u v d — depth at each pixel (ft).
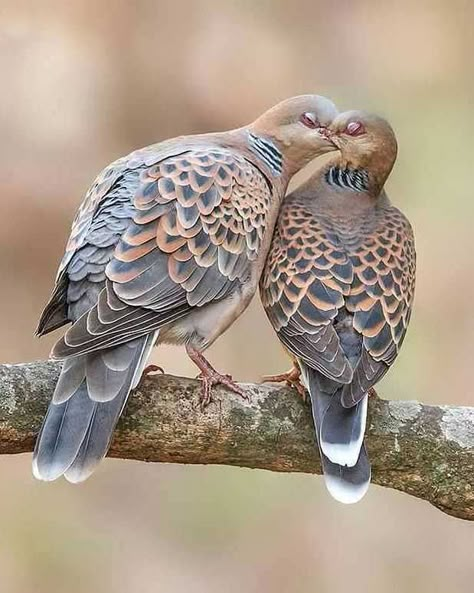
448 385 44.01
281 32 51.83
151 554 42.80
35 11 50.26
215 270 28.37
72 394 25.95
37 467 25.35
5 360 45.52
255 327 45.32
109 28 50.78
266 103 50.65
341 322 27.86
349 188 30.76
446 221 46.55
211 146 30.35
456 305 45.24
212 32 51.39
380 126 30.63
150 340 27.09
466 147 48.08
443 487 27.61
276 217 30.58
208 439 27.17
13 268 46.70
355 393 26.58
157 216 27.94
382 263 28.71
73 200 47.70
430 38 51.24
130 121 50.14
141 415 26.89
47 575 42.37
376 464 27.48
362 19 52.24
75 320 27.58
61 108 49.42
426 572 42.52
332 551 42.75
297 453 27.37
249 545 42.96
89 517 43.42
